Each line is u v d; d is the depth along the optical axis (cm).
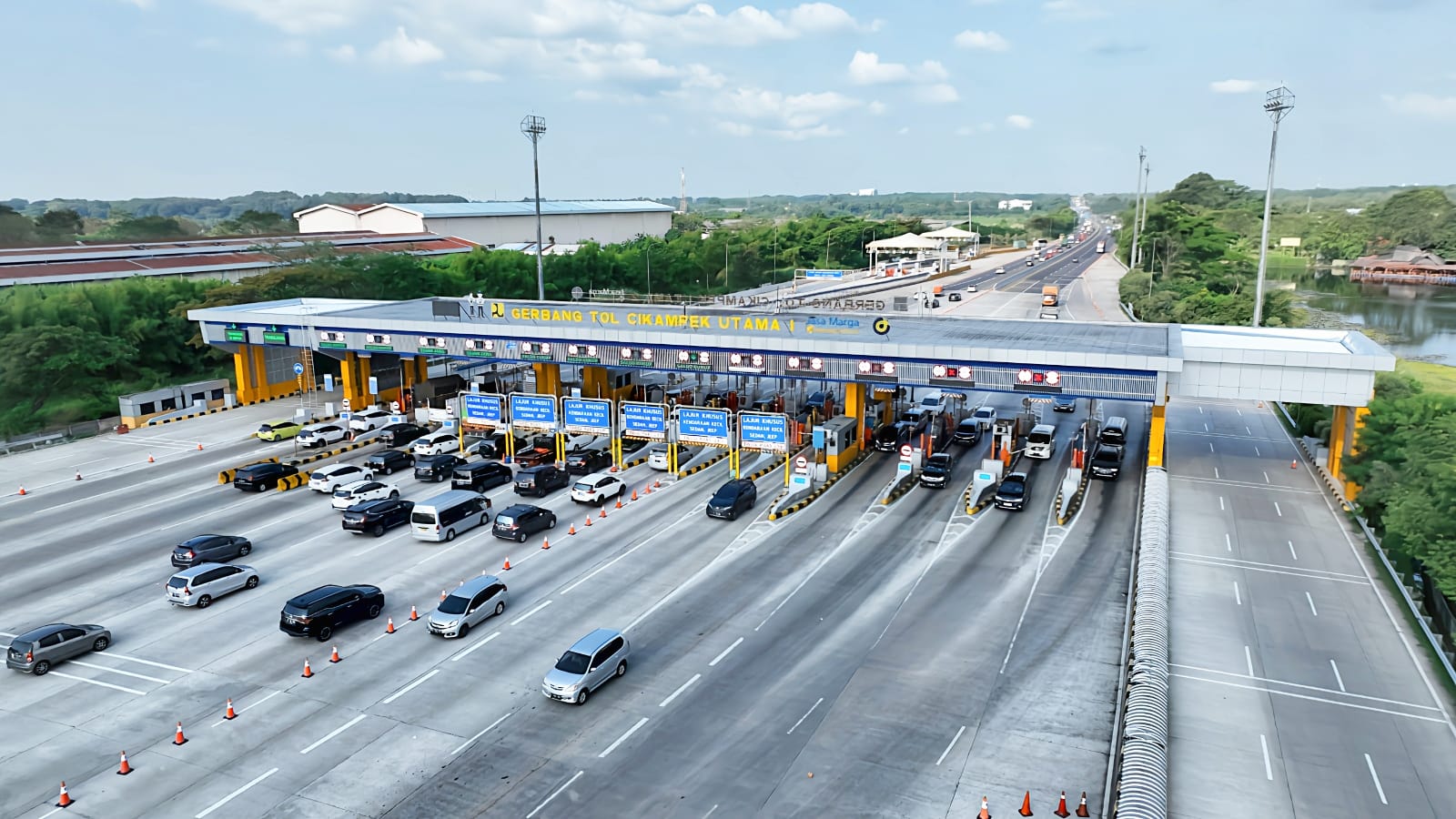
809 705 3119
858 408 6062
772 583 4141
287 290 9806
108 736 2964
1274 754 2831
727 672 3347
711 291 16950
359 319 6919
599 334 6191
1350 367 4969
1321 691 3206
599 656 3219
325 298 9912
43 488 5653
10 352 7756
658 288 16075
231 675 3353
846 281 17200
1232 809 2570
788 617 3800
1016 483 5078
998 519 4928
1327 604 3881
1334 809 2575
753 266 19038
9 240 15388
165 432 7069
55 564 4428
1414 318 15488
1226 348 5359
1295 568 4256
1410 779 2711
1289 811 2566
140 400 7256
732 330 6081
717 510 4956
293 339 7256
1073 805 2573
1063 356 5147
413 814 2570
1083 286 16338
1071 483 5159
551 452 6206
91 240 15788
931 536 4691
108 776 2744
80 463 6216
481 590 3769
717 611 3869
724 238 19512
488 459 6122
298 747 2895
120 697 3209
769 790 2658
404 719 3055
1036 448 6000
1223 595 3969
